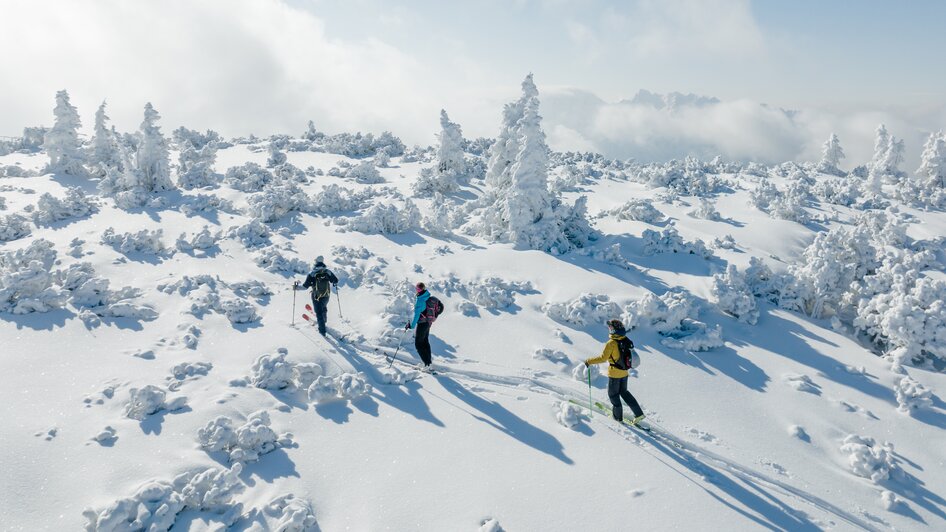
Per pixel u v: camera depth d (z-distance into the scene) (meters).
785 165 38.91
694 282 13.18
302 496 5.62
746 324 11.53
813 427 8.23
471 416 7.29
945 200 27.31
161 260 12.90
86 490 5.37
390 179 25.67
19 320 9.16
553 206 16.66
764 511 5.80
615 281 12.84
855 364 10.22
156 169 20.16
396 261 13.78
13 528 4.84
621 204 21.59
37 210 16.94
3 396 6.91
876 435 8.19
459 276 13.09
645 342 10.42
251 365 8.20
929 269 16.95
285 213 17.56
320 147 33.44
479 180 26.53
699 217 20.25
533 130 15.12
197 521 5.16
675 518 5.45
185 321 9.65
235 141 36.75
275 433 6.63
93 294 10.05
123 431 6.37
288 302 11.00
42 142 32.19
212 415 6.79
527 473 6.08
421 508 5.48
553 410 7.57
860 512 6.33
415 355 9.29
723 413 8.37
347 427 6.89
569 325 10.98
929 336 10.14
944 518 6.49
